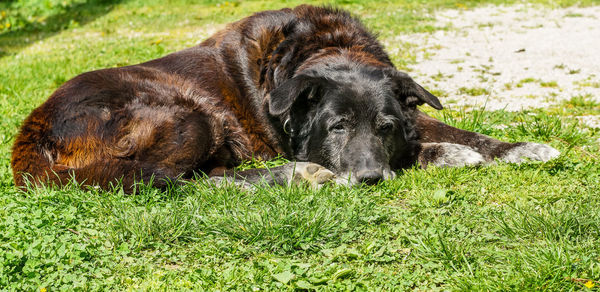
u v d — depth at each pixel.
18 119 6.29
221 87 4.89
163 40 11.47
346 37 5.02
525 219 3.36
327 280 2.88
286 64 4.79
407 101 4.62
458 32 10.97
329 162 4.41
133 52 10.20
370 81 4.44
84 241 3.34
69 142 4.23
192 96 4.69
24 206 3.79
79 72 8.78
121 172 4.13
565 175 4.23
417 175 4.28
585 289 2.68
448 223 3.45
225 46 5.08
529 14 12.52
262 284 2.90
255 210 3.71
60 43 12.27
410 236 3.32
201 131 4.54
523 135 5.39
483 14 12.72
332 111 4.32
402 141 4.61
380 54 5.08
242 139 4.94
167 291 2.83
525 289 2.71
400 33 10.98
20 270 3.00
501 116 6.00
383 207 3.76
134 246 3.30
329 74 4.51
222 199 3.89
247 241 3.37
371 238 3.36
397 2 14.29
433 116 6.07
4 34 14.37
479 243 3.23
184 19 13.87
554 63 8.52
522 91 7.20
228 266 3.10
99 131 4.28
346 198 3.83
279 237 3.34
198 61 4.97
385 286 2.87
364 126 4.31
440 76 7.98
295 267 3.01
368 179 4.09
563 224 3.29
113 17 15.09
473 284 2.79
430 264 3.01
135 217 3.54
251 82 4.95
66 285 2.87
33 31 14.40
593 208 3.50
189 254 3.27
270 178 4.35
